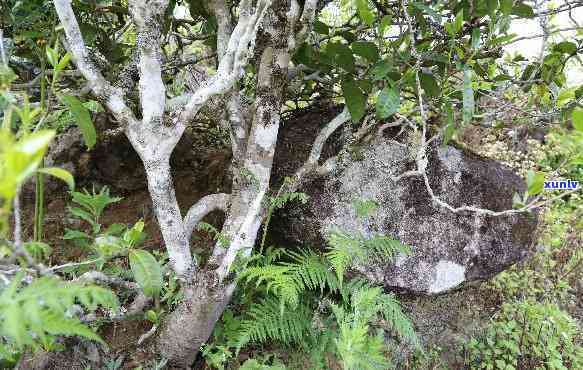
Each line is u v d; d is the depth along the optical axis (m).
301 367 2.22
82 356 2.01
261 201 1.95
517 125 2.96
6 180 0.65
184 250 1.82
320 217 2.26
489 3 1.78
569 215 3.99
